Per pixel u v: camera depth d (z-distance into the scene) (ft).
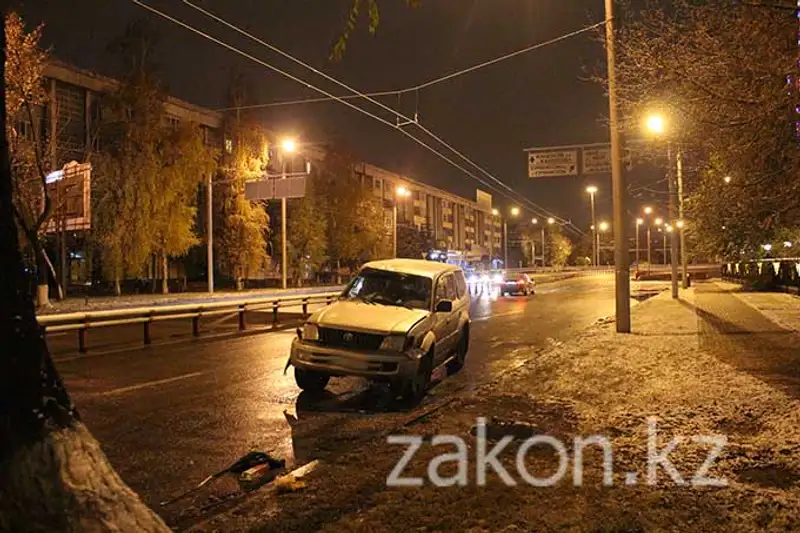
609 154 62.95
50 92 136.77
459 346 40.42
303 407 29.91
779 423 22.88
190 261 173.88
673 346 43.27
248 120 160.56
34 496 8.68
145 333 53.72
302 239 188.75
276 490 17.49
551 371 35.81
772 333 49.29
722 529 14.21
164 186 131.54
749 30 22.25
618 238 52.49
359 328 31.01
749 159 23.59
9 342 9.11
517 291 129.39
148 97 128.57
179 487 19.12
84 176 102.94
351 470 19.12
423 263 39.24
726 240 106.42
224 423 26.84
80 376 37.83
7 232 9.39
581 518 14.97
